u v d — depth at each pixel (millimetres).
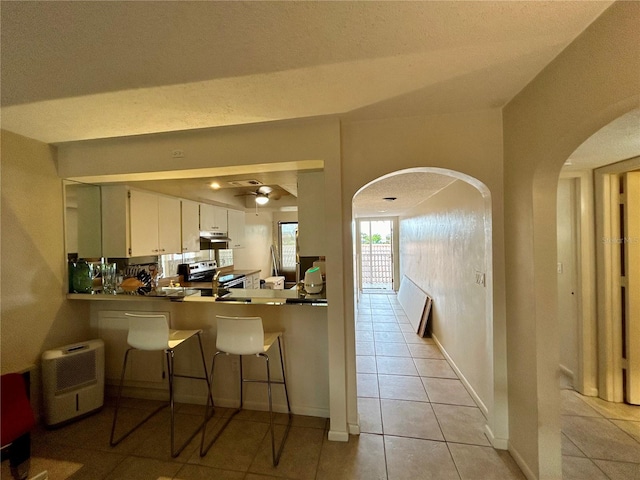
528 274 1595
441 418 2246
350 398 2061
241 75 1398
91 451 1943
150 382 2582
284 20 1037
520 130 1634
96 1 925
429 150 1912
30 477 1714
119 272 3004
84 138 2188
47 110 1719
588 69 1125
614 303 2402
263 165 2109
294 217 6953
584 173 2482
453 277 3045
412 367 3168
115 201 2705
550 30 1121
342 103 1720
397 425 2168
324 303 2121
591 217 2482
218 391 2477
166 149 2186
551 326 1540
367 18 1036
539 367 1547
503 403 1884
